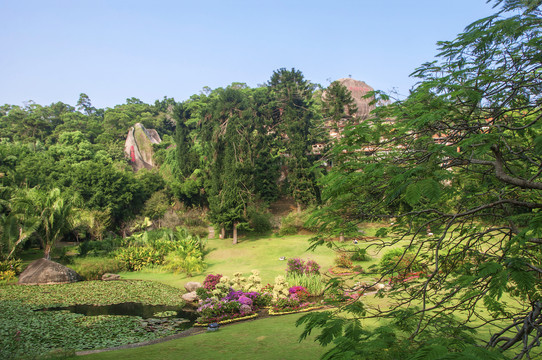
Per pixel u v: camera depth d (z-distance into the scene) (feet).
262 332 36.70
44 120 289.12
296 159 126.82
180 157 157.69
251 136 130.11
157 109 329.72
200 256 85.46
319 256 87.25
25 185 131.75
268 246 102.01
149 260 87.30
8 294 62.28
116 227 135.95
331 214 13.60
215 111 130.72
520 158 12.76
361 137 12.80
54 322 46.01
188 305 56.39
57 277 72.74
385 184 12.12
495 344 10.15
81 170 135.54
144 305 56.34
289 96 133.08
